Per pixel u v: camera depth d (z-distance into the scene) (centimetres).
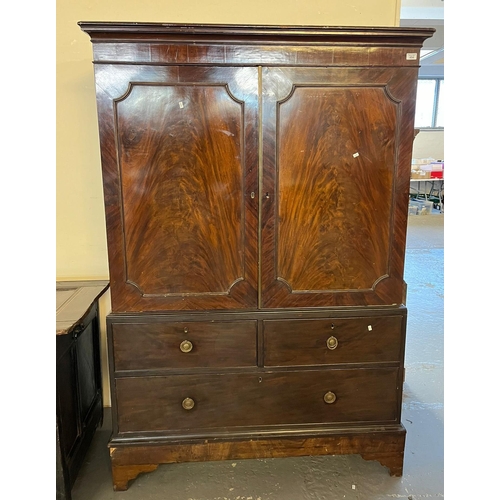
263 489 159
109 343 151
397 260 155
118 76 136
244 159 144
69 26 178
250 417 160
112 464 156
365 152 147
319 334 156
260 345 155
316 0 184
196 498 154
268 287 154
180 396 156
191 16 181
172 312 152
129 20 180
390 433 162
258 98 140
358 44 139
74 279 197
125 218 146
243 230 149
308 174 147
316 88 141
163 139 142
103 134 140
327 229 151
